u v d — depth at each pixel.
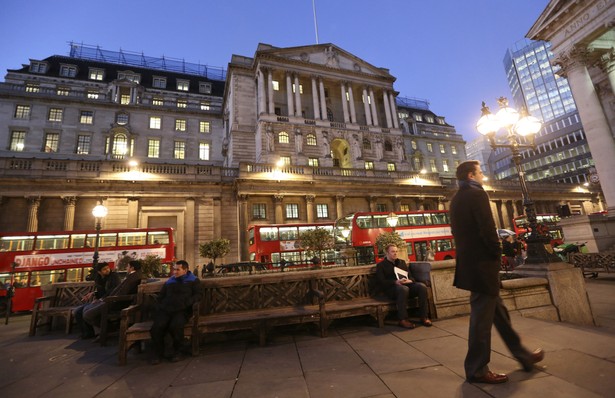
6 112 36.81
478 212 3.35
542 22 19.47
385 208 35.47
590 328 5.14
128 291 6.68
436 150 61.03
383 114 49.91
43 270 15.11
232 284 5.95
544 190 47.16
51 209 25.11
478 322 3.32
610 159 16.28
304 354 4.60
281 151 37.78
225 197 29.77
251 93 42.12
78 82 43.75
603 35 18.33
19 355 5.68
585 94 17.50
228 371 4.11
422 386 3.26
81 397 3.57
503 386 3.12
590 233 16.09
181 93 49.41
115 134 39.97
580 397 2.81
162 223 27.53
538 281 6.20
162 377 4.07
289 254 19.17
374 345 4.80
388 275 6.28
